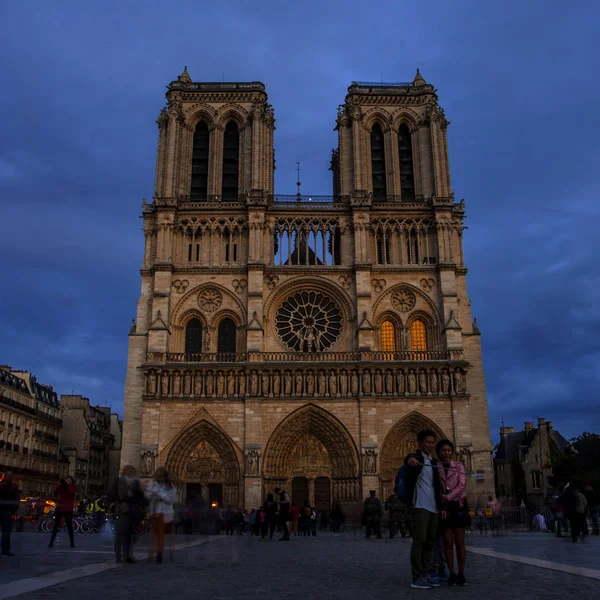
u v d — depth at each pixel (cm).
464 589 1881
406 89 11088
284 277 10019
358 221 10144
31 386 12394
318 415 9262
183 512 5722
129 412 9450
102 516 6838
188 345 9844
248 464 8912
